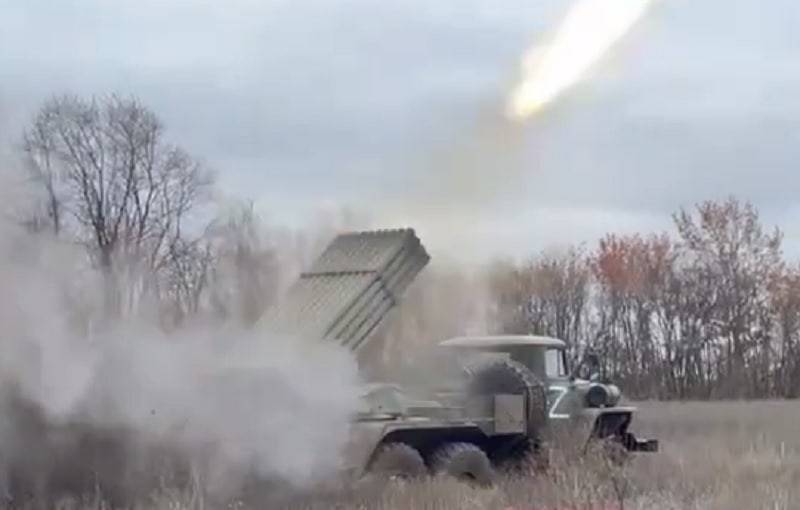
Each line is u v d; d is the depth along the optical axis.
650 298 55.25
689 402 44.75
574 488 16.08
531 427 19.23
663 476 18.33
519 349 21.38
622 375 53.28
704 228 58.75
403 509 15.09
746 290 56.81
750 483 17.02
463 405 19.05
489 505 15.45
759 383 54.09
